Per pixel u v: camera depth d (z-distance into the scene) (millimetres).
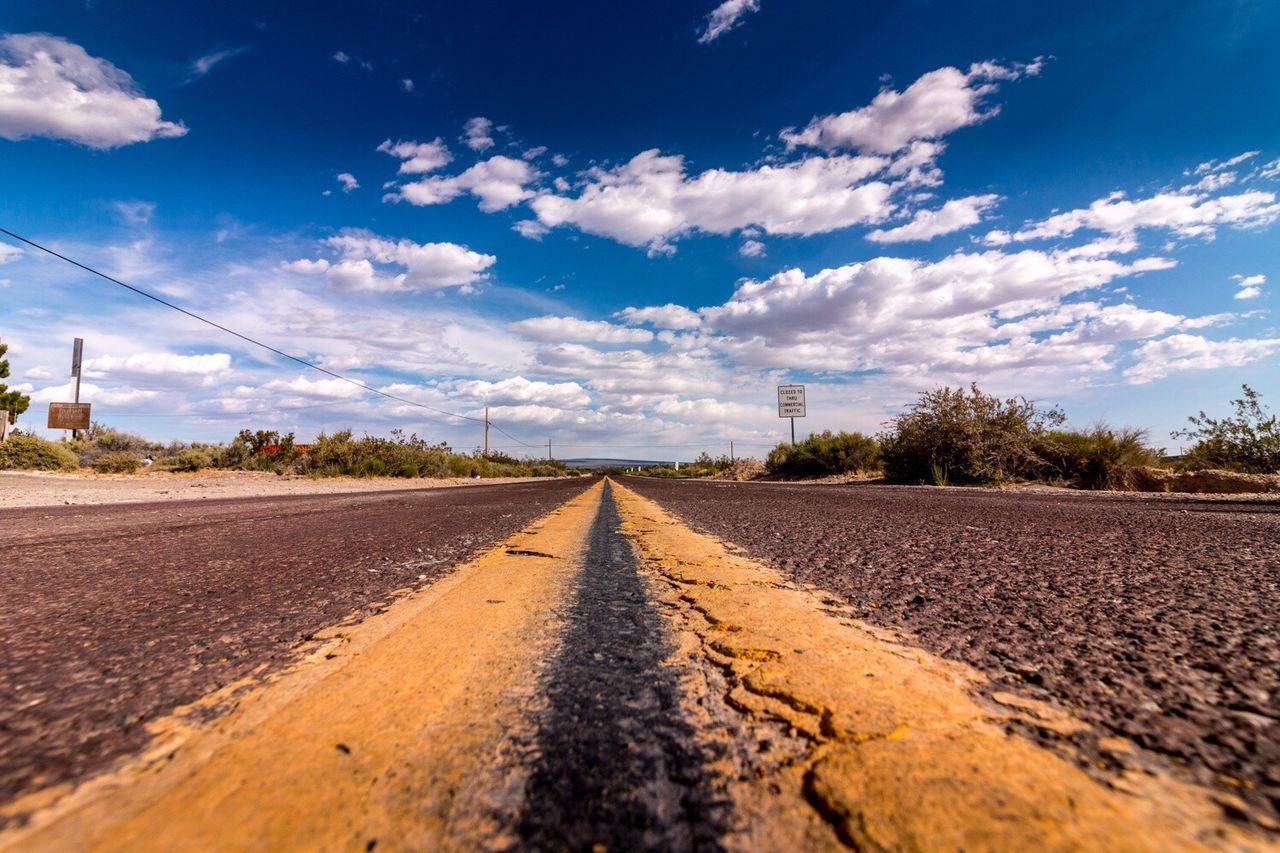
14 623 1895
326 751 956
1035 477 14930
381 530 5051
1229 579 2354
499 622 1828
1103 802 761
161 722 1086
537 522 5816
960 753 905
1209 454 12156
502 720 1077
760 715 1081
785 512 6484
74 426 22719
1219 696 1142
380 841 710
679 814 765
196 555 3521
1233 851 660
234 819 761
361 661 1445
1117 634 1589
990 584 2324
